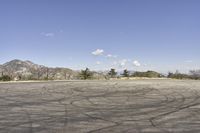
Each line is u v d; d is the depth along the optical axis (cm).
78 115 1032
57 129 815
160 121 923
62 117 994
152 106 1242
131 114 1051
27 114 1055
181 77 4703
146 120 938
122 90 1994
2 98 1549
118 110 1141
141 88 2152
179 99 1475
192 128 824
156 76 4816
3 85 2575
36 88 2203
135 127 839
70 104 1313
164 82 3011
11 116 1016
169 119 955
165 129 813
